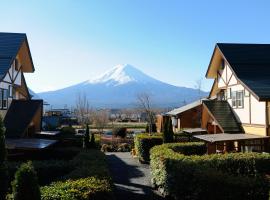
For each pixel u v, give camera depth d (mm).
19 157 21250
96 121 62406
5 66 24016
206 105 28422
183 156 16312
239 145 24359
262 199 11281
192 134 32750
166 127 26797
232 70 26516
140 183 19812
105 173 12039
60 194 8695
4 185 8055
